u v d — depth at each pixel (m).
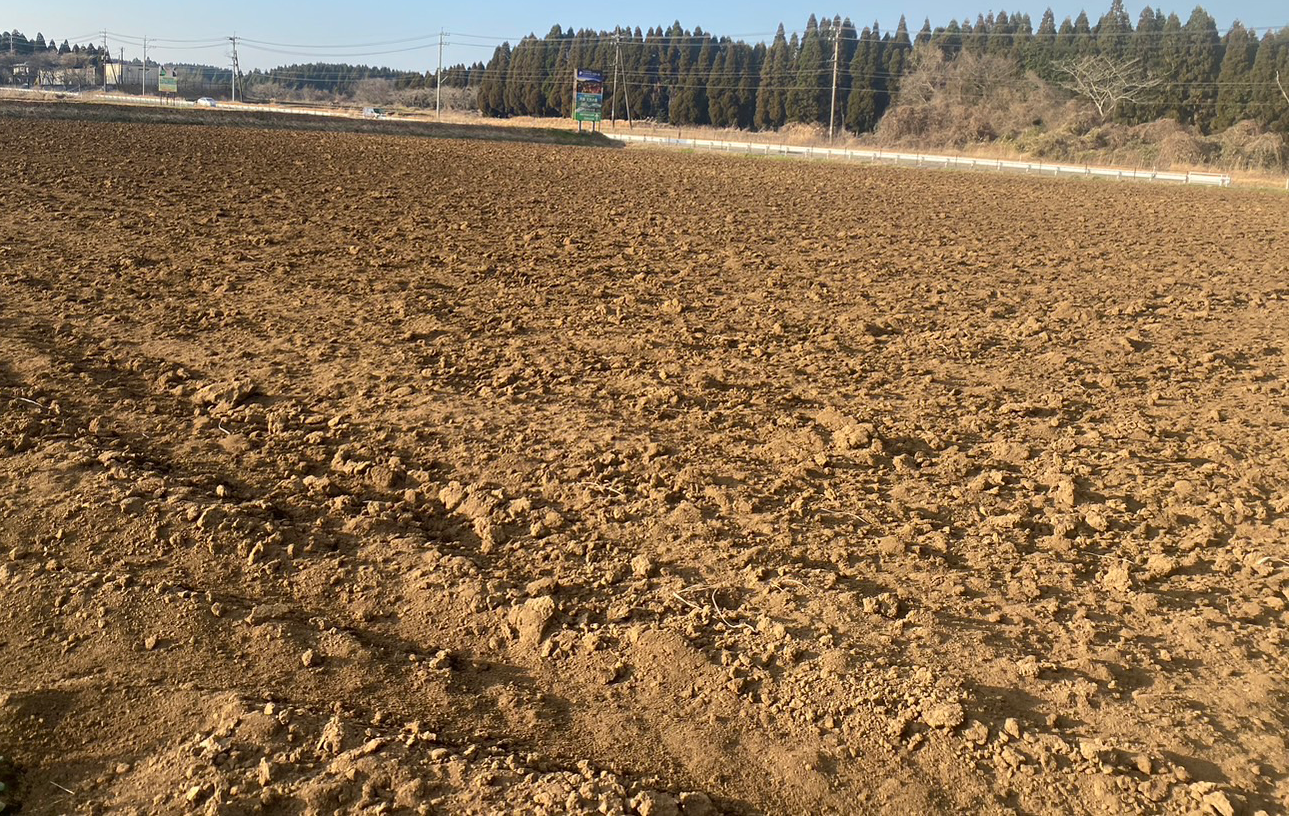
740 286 13.49
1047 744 3.90
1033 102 68.12
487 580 5.07
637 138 60.94
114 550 5.15
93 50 146.12
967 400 8.57
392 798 3.53
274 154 30.91
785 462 6.93
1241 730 4.05
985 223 22.67
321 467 6.48
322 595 4.93
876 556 5.51
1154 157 54.16
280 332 9.69
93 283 11.16
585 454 6.89
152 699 4.06
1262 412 8.43
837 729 4.00
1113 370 9.75
